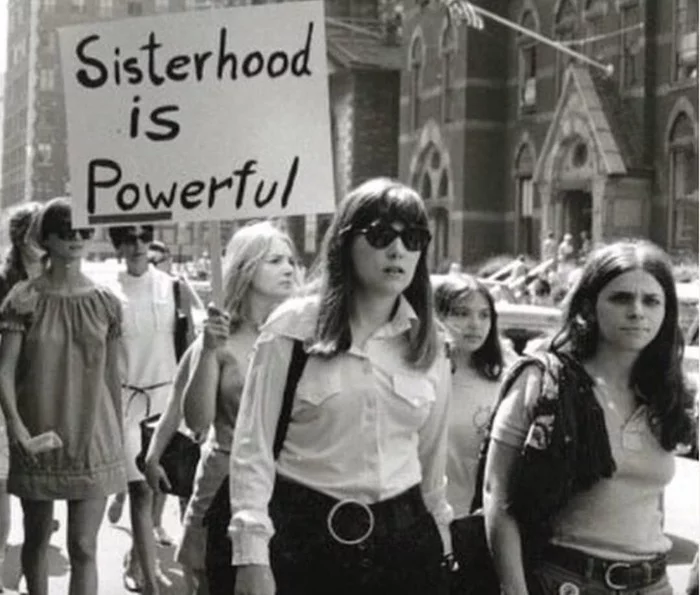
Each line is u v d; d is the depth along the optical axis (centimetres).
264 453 386
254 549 375
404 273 384
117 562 831
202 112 495
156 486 583
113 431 623
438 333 399
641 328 390
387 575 386
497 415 405
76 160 508
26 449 583
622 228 3472
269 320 393
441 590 397
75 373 613
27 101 9900
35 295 611
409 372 390
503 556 400
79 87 506
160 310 764
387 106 5206
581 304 404
